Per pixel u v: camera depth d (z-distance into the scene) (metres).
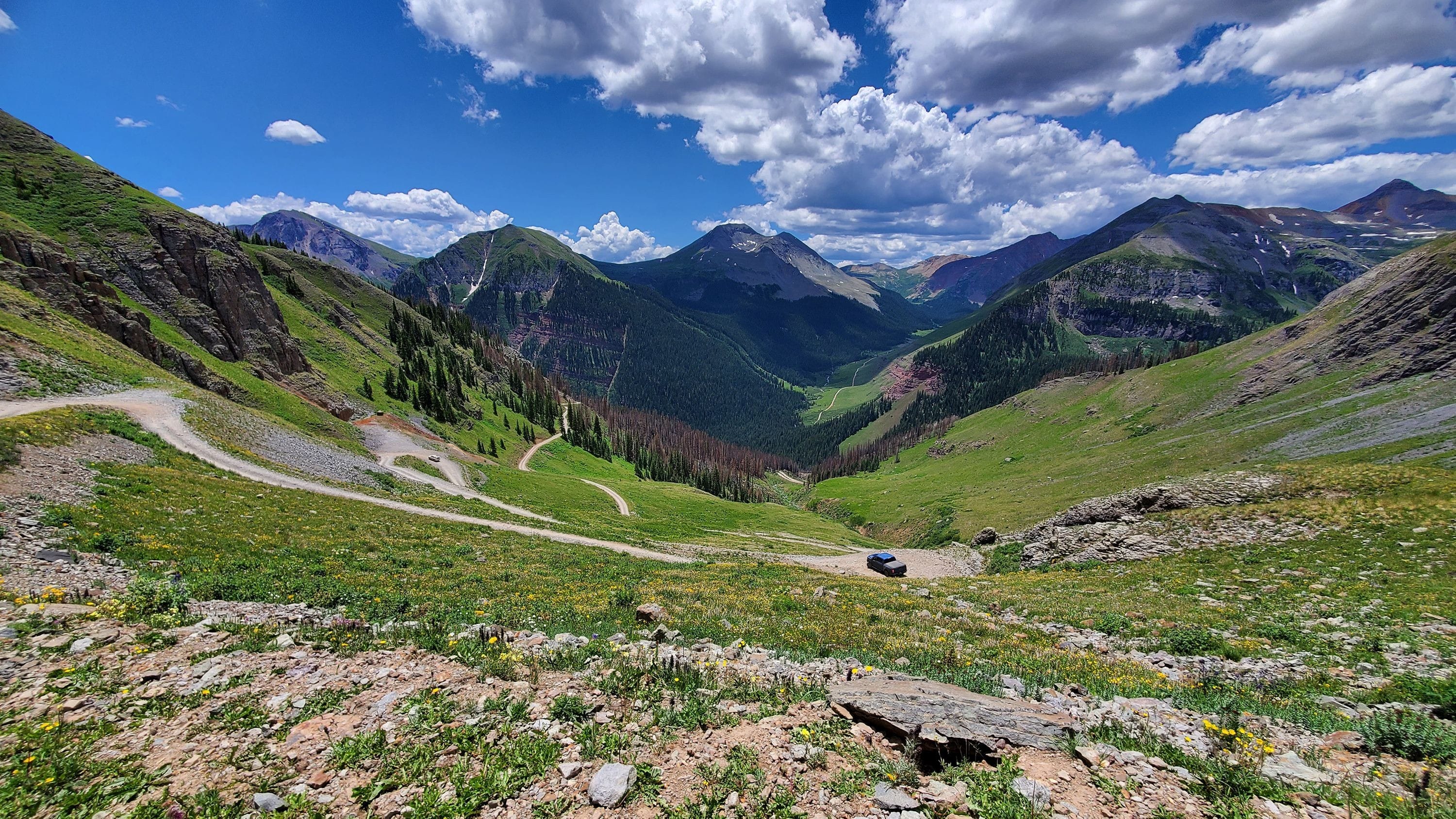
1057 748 7.88
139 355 57.53
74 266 59.75
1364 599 20.86
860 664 13.52
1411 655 14.93
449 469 75.94
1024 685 12.02
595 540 45.84
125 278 72.12
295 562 20.23
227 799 6.34
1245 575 26.73
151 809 6.08
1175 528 36.84
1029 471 131.75
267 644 10.66
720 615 19.34
